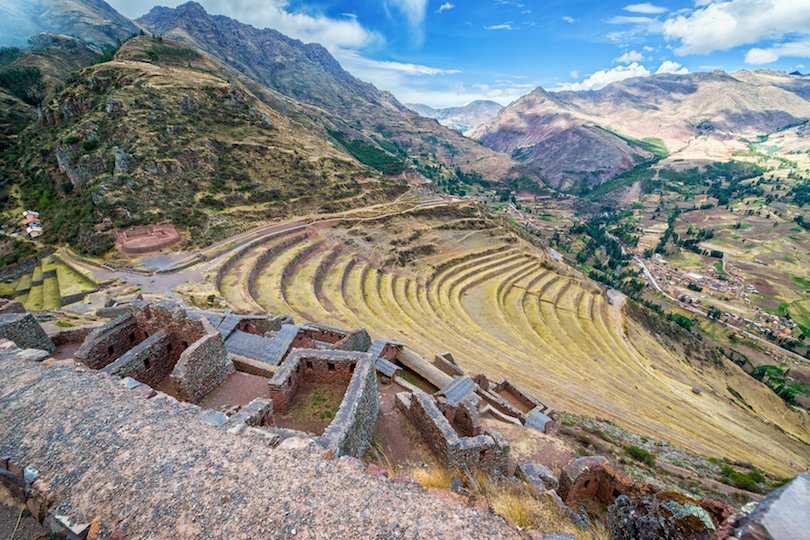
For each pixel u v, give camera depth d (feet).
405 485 24.52
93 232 219.00
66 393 30.55
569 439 90.84
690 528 23.62
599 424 125.39
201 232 235.40
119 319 56.08
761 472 122.52
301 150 364.58
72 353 60.95
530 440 69.72
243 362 62.28
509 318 255.50
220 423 29.22
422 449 48.32
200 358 50.55
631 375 220.43
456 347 177.27
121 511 21.22
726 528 16.76
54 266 207.31
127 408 29.27
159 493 22.02
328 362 53.31
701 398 216.13
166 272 191.93
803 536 13.87
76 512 21.38
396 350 92.32
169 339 55.88
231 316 77.51
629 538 26.89
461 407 59.41
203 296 161.17
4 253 224.12
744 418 205.46
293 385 52.13
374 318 190.29
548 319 272.31
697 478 88.22
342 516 20.98
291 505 21.48
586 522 33.17
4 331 53.98
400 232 319.27
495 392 100.73
